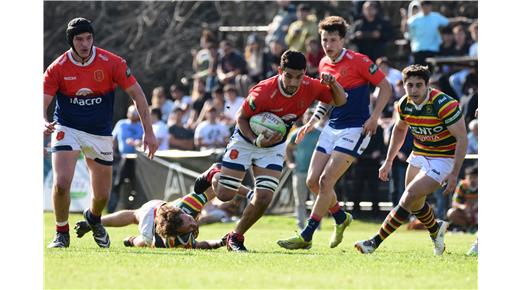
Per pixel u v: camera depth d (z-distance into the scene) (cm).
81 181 6875
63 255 3077
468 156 6169
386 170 3597
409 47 7888
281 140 3356
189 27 10362
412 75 3366
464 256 3409
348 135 3731
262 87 3331
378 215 6644
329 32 3762
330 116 3812
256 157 3388
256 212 3397
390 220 3434
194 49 10169
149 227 3569
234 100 7081
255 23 9931
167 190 6731
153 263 2883
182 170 6675
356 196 6675
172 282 2512
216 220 6250
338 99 3391
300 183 5959
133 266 2806
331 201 3781
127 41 10381
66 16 10288
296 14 7725
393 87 6744
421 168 3453
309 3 8619
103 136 3406
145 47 10331
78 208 6875
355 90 3750
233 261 2978
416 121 3416
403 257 3262
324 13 8744
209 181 3600
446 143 3412
